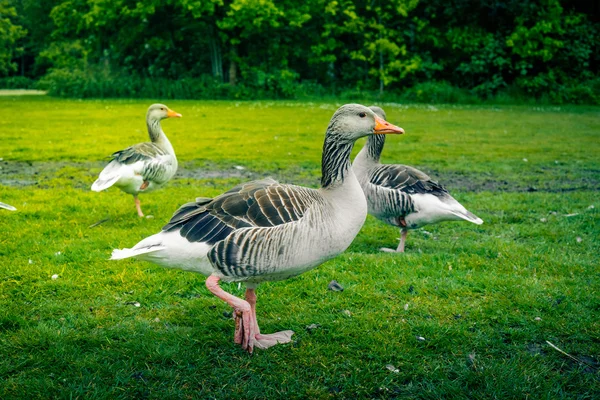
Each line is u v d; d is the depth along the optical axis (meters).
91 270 1.80
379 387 1.24
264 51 11.06
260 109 7.99
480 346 1.40
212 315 1.54
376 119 1.39
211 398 1.19
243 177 3.32
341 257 1.99
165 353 1.33
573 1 10.71
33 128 5.39
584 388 1.24
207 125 5.89
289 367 1.31
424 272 1.84
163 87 10.26
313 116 7.00
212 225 1.26
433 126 6.11
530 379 1.26
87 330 1.45
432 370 1.31
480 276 1.80
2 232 2.14
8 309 1.53
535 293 1.67
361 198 1.39
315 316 1.54
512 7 10.09
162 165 2.44
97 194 2.77
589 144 4.82
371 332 1.46
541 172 3.62
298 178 3.30
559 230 2.29
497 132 5.62
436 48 10.80
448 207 1.95
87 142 4.53
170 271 1.82
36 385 1.20
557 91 9.82
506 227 2.37
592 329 1.47
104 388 1.21
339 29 10.52
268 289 1.71
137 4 9.73
